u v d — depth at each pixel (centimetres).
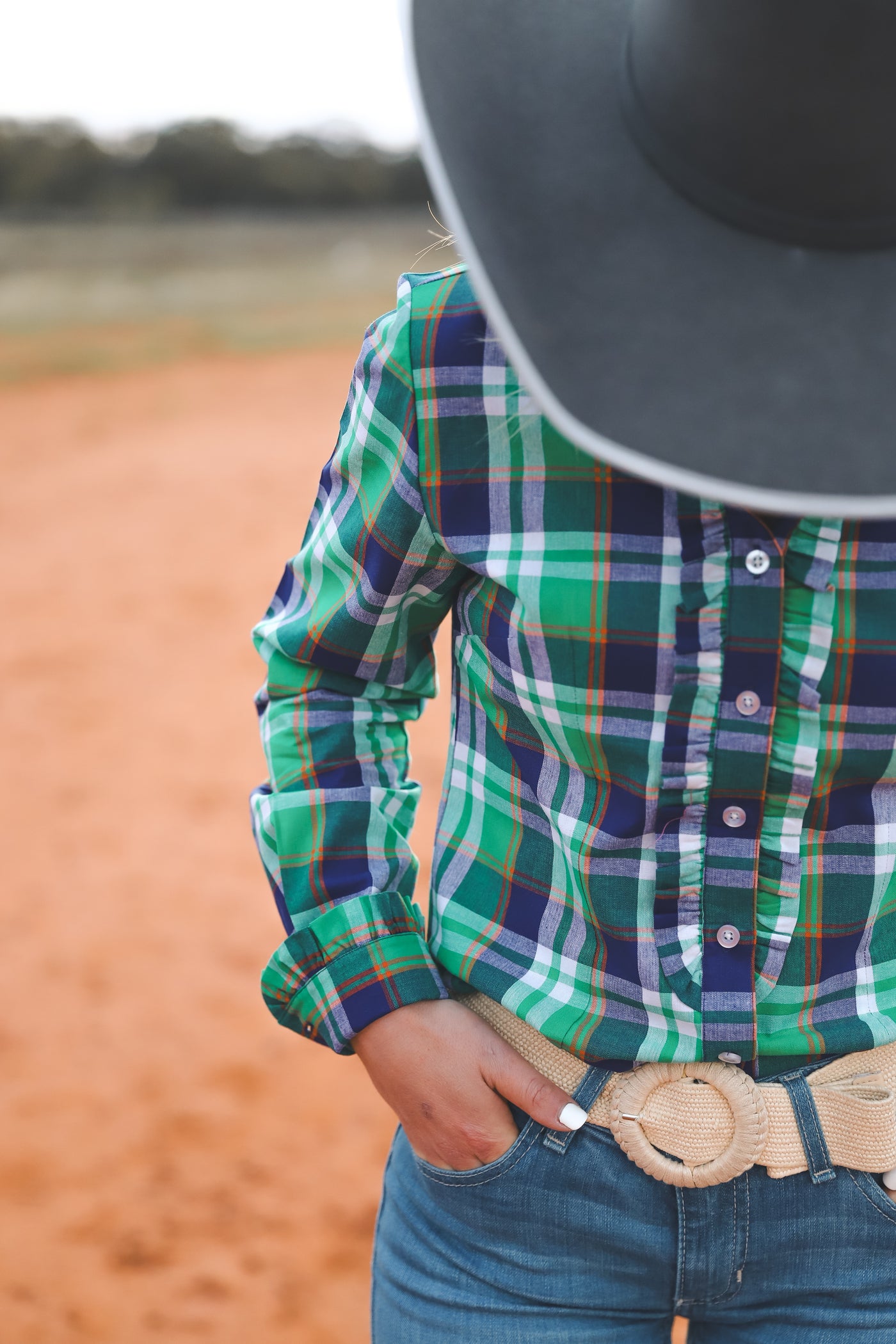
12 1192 278
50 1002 351
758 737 88
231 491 1045
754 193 70
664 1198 101
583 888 98
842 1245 100
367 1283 252
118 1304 246
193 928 391
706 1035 95
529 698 95
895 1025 98
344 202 3944
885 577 85
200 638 696
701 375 69
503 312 66
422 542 100
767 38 64
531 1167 103
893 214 69
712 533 86
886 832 93
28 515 984
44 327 2084
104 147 3694
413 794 118
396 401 96
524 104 75
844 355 69
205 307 2358
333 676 114
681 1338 234
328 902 111
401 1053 106
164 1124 299
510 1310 106
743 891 92
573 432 67
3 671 650
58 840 457
